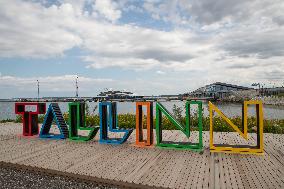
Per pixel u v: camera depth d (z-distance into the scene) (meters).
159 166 7.83
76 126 12.45
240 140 11.87
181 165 7.91
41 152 9.83
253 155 9.02
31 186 6.55
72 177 7.10
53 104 12.77
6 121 21.55
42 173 7.57
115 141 11.18
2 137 13.12
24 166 7.93
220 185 6.27
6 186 6.55
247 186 6.20
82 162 8.38
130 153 9.46
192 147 9.91
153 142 11.41
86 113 20.75
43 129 12.75
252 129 14.65
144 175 7.02
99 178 6.71
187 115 9.99
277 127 14.45
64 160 8.66
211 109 9.56
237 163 8.08
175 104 17.38
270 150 9.74
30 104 13.39
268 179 6.65
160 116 10.66
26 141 12.02
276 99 71.94
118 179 6.72
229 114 32.78
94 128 11.70
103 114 11.58
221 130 15.03
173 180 6.62
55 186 6.56
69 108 12.13
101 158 8.84
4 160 8.73
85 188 6.41
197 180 6.61
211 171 7.32
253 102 9.22
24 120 13.50
